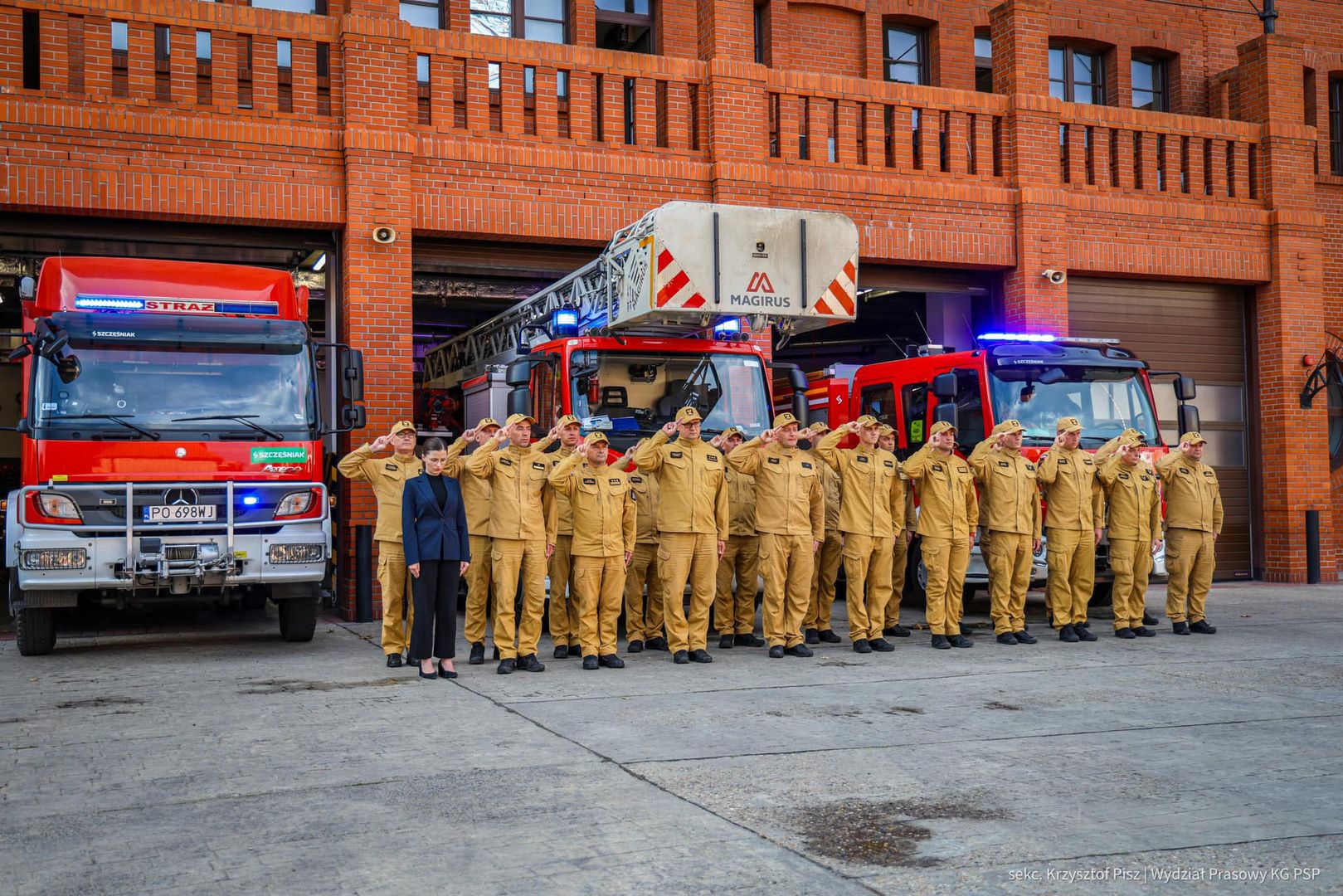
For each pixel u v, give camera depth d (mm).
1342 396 18891
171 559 9680
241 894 4371
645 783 5867
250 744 6766
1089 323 16828
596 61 14312
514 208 13867
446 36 13742
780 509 10250
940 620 10750
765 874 4555
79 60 12438
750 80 14797
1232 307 17828
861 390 15297
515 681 8914
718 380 11625
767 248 10844
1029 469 11188
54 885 4469
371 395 13148
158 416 9898
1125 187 16812
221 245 13219
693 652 9953
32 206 12133
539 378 11406
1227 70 18734
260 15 13023
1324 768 6188
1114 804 5520
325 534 10273
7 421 16609
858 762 6289
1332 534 17859
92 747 6699
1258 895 4344
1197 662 9859
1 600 15609
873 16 17141
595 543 9453
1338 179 18984
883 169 15539
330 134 13180
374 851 4844
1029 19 16234
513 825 5191
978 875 4551
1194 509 11789
